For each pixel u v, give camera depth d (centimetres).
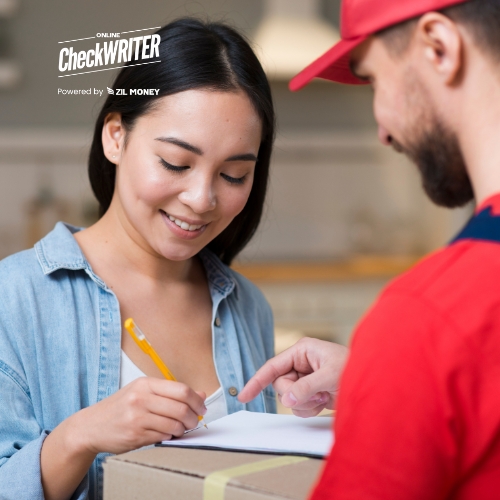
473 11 54
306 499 59
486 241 52
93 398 106
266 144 121
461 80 55
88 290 113
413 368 49
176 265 121
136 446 88
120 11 412
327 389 98
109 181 122
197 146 101
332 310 385
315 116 451
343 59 68
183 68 102
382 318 52
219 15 420
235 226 131
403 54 58
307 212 459
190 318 121
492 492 50
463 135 56
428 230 462
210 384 118
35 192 418
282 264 419
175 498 67
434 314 50
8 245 415
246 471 68
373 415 49
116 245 118
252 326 136
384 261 431
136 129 106
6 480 91
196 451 76
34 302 107
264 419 96
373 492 49
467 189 61
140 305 116
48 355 106
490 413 49
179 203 105
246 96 105
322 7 439
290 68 386
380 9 58
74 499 98
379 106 61
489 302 50
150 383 89
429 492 49
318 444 80
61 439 92
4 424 100
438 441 49
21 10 407
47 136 414
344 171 459
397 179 462
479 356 49
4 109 412
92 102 417
